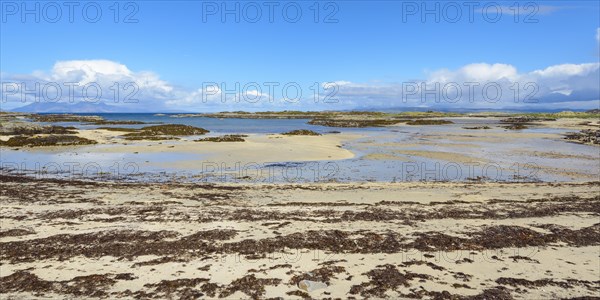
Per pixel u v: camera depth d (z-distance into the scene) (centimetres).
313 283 761
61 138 3250
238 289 746
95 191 1564
